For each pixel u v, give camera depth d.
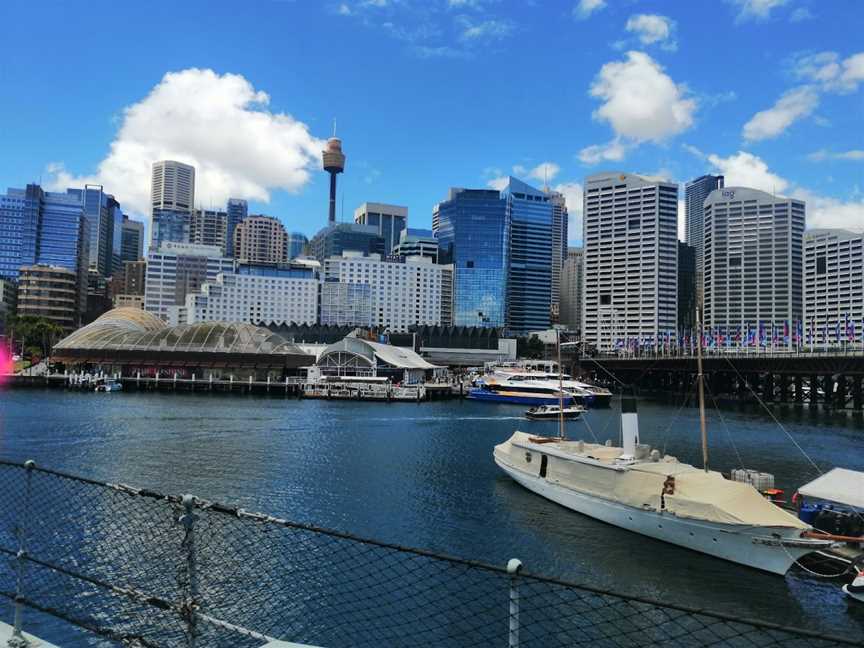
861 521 37.66
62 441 74.00
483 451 72.88
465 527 42.53
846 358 124.56
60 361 169.12
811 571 34.72
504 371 190.75
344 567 31.95
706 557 36.88
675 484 39.28
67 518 30.73
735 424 110.06
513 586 8.45
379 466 62.66
